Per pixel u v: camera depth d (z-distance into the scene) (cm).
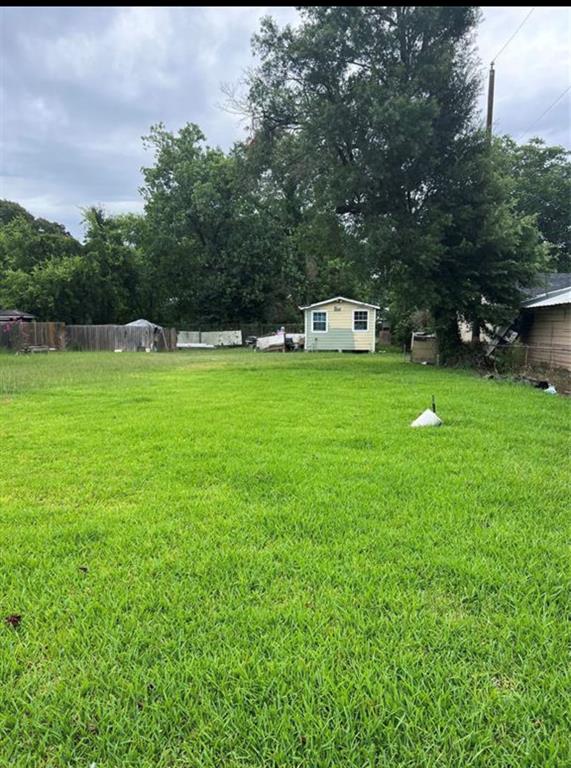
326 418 561
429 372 1138
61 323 2459
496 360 1232
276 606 183
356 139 1129
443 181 1182
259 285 3095
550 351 1244
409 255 1152
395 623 172
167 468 367
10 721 131
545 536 244
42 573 210
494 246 1151
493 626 170
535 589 194
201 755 121
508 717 131
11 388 845
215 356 1962
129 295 3025
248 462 380
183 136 2975
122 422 542
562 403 662
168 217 2956
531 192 2459
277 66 1181
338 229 1295
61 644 162
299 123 1223
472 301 1218
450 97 1137
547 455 397
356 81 1130
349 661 153
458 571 208
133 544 238
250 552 228
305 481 333
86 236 2850
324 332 2467
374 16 1108
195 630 170
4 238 2814
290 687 142
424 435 470
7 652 158
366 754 121
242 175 1363
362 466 367
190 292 3167
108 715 133
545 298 1228
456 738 125
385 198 1203
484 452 407
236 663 152
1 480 340
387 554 225
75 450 421
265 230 3038
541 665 151
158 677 146
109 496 309
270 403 675
